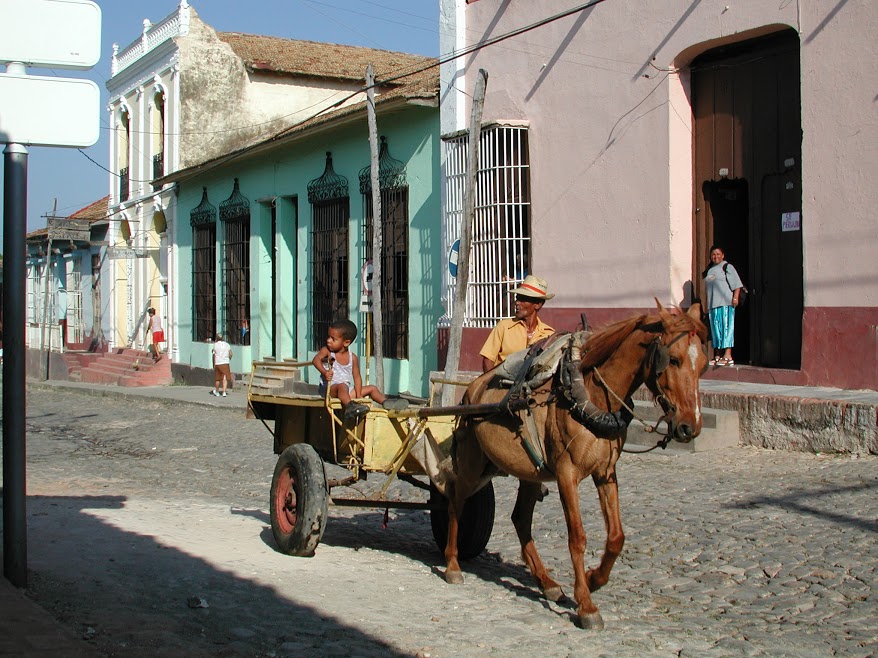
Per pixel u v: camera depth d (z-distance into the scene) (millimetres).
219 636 5527
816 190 12203
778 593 6480
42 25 6266
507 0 16438
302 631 5633
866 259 11680
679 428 5121
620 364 5613
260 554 7633
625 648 5395
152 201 31516
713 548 7629
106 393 26969
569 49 15391
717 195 14211
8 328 6273
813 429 11117
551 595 6328
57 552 7527
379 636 5551
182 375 29031
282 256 24062
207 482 12414
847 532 7801
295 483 7566
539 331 7434
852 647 5402
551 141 15773
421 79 20188
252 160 25297
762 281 13508
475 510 7438
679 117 13984
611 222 14773
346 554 7828
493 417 6363
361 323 20781
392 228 19766
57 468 13562
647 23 14148
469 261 16375
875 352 11617
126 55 33750
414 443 7160
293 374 23031
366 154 20500
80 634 5418
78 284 39844
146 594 6355
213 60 29062
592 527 8594
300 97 30203
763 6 12664
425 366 18781
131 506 9984
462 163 16953
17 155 6207
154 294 32281
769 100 13234
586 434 5660
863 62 11672
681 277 14023
